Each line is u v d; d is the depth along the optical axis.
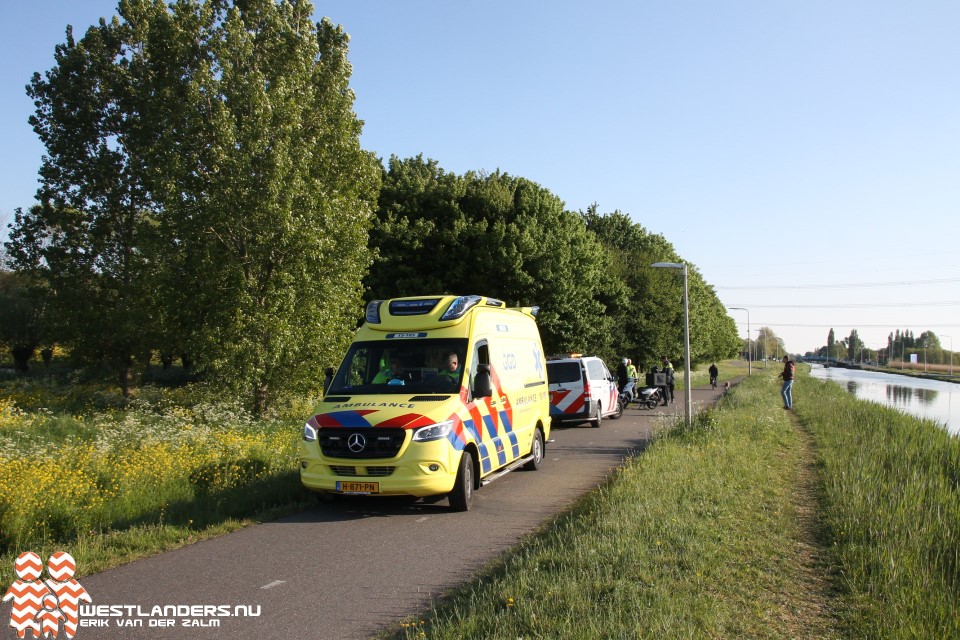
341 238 18.78
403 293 30.38
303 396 19.44
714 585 5.27
